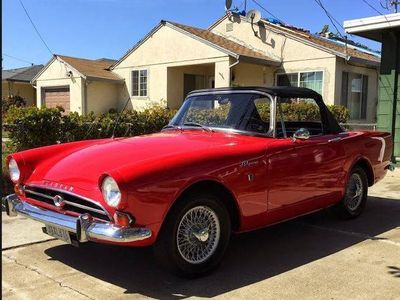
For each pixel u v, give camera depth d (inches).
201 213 154.3
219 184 155.2
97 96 818.8
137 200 135.5
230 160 158.1
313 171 192.9
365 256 179.3
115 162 153.0
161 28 748.6
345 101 657.6
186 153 151.9
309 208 195.3
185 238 150.9
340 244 194.4
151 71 772.6
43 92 899.4
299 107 199.6
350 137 220.1
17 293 143.8
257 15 700.0
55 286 149.5
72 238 152.0
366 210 255.1
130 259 174.7
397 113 406.9
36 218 157.9
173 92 761.0
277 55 680.4
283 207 180.1
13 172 172.1
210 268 158.2
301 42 651.5
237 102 195.8
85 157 163.5
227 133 187.8
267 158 170.9
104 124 336.2
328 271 163.2
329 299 139.8
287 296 141.9
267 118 187.6
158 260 150.4
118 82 823.1
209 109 203.5
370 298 140.4
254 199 167.0
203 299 139.9
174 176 142.6
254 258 176.9
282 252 183.9
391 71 405.4
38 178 163.6
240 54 639.8
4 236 199.5
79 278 156.3
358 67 668.7
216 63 674.2
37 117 289.6
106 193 137.0
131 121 362.9
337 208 227.9
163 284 151.3
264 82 689.0
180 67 764.0
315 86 642.2
